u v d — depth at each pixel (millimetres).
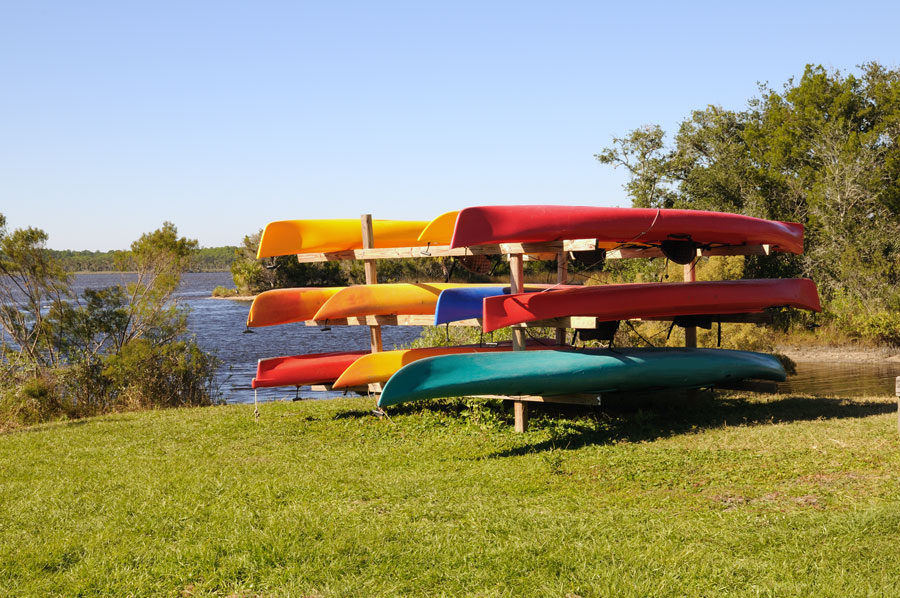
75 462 8922
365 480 7270
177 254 18766
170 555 5098
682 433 9016
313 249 12141
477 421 10320
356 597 4340
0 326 17000
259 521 5773
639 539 5078
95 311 17266
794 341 29234
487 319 9039
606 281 24234
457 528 5473
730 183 41156
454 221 10508
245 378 25047
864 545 4684
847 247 32781
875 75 47875
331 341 39656
